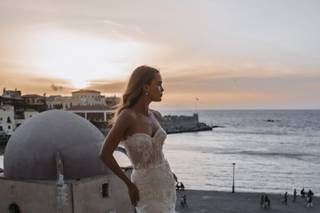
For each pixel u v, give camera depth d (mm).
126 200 15219
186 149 118500
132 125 4172
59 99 111938
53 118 14461
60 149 13586
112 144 4098
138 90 4273
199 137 163875
